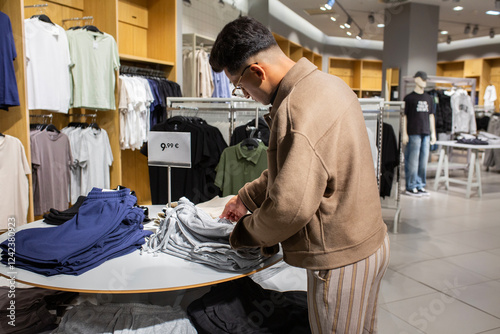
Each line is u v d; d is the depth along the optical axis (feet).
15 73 9.02
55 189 10.03
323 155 3.17
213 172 8.54
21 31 8.96
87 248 4.36
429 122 17.17
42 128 9.85
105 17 12.17
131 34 14.75
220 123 9.32
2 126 9.23
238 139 8.71
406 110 17.08
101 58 11.41
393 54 12.81
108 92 11.73
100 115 12.62
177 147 5.52
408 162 17.53
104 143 11.73
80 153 10.94
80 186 11.18
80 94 11.08
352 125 3.33
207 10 15.74
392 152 11.75
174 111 9.73
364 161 3.46
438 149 22.36
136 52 15.07
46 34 9.84
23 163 8.78
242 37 3.48
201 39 16.17
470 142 17.40
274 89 3.68
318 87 3.31
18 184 8.63
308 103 3.22
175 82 15.01
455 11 13.53
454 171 25.04
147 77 14.05
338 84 3.48
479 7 12.88
